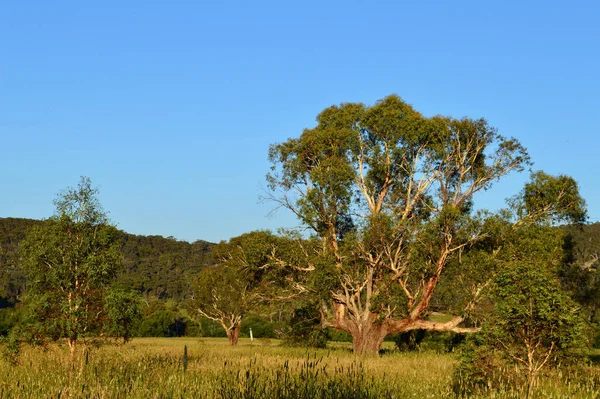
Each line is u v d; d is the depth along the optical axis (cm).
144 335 8481
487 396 1560
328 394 1347
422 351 4272
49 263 2162
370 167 4309
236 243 6147
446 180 4209
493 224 3806
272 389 1352
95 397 1379
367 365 2375
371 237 3922
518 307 1738
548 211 4078
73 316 2067
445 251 3938
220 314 6153
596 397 1521
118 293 2155
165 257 14400
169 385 1540
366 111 4209
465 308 3928
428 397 1557
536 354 1758
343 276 4112
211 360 2516
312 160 4359
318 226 4209
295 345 4525
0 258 12325
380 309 4125
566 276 4088
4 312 6581
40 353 2395
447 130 4169
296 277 4384
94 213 2220
